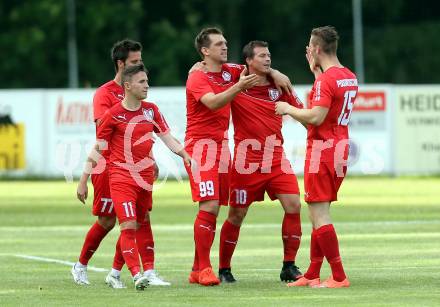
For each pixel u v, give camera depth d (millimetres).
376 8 181625
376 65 176375
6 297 31922
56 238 51531
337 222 57875
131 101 34250
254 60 35750
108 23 177000
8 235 53125
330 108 33469
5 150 99062
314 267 34031
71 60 156750
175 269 39375
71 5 157750
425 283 33781
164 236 51875
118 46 35875
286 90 36062
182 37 177750
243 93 35969
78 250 46156
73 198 79062
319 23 183750
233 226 35844
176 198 78562
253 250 45312
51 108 98562
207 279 34312
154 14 185375
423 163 99125
